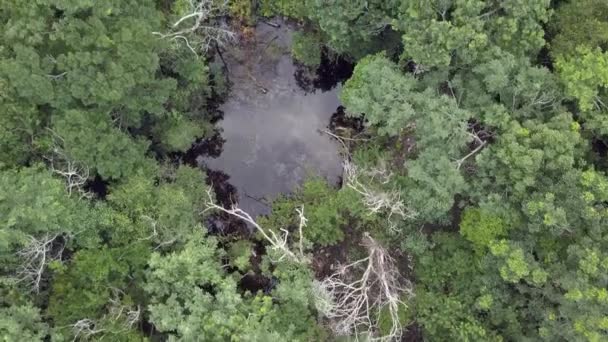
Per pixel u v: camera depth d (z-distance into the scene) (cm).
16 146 1834
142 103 1912
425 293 1947
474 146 1983
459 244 1956
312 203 2289
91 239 1825
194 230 1962
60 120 1728
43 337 1658
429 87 1830
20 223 1680
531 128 1695
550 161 1664
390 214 1956
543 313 1702
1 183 1659
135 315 1786
